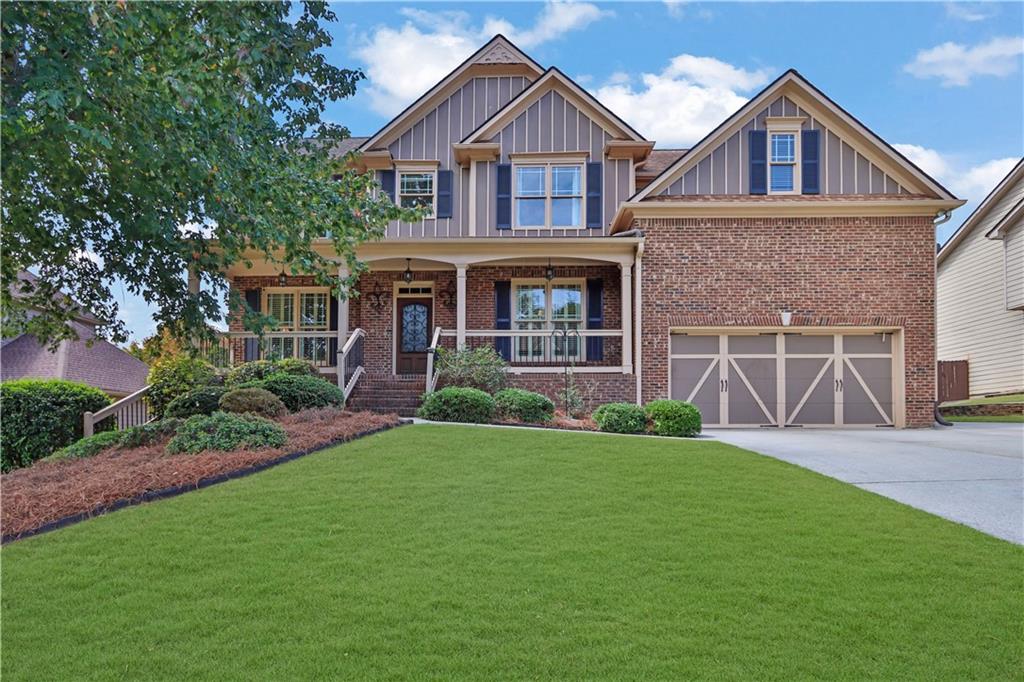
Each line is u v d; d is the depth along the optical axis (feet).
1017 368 71.26
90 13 18.43
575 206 57.77
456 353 49.14
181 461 25.36
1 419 38.17
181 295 27.84
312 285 56.75
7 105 18.93
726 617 13.64
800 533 18.85
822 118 52.37
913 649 12.42
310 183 26.81
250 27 24.99
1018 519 20.68
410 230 59.52
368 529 18.88
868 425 50.62
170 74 19.79
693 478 25.05
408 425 36.06
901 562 16.66
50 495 21.66
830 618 13.61
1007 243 72.13
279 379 40.52
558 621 13.42
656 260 51.11
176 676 11.47
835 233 50.85
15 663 11.87
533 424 40.52
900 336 50.42
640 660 11.95
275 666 11.76
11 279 28.58
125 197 24.67
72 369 68.18
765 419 50.83
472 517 20.02
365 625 13.25
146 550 17.26
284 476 24.52
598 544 17.78
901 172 51.49
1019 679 11.44
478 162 58.70
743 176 52.19
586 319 55.88
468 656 12.08
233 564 16.35
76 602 14.33
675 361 51.13
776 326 50.60
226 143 23.38
